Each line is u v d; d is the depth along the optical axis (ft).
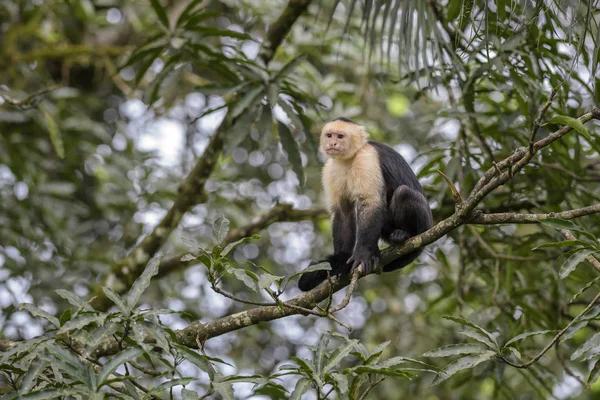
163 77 37.99
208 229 48.96
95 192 52.60
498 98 44.29
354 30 48.96
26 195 50.83
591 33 26.08
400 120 56.39
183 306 48.21
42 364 21.76
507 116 37.52
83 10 52.49
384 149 34.91
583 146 43.47
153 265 24.09
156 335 22.21
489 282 40.40
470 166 38.47
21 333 44.75
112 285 39.75
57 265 49.47
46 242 49.55
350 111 52.65
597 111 24.04
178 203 40.63
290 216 43.21
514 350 23.76
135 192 50.21
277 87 35.63
